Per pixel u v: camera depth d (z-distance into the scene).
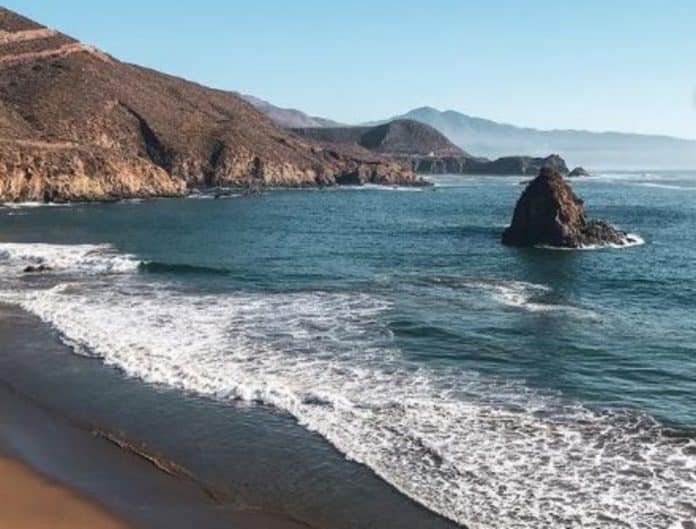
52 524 12.22
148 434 16.23
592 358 22.06
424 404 17.83
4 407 17.98
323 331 24.88
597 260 43.19
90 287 33.38
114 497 13.27
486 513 12.67
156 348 22.62
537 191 50.38
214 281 35.31
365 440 15.66
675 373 20.59
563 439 15.77
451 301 30.44
